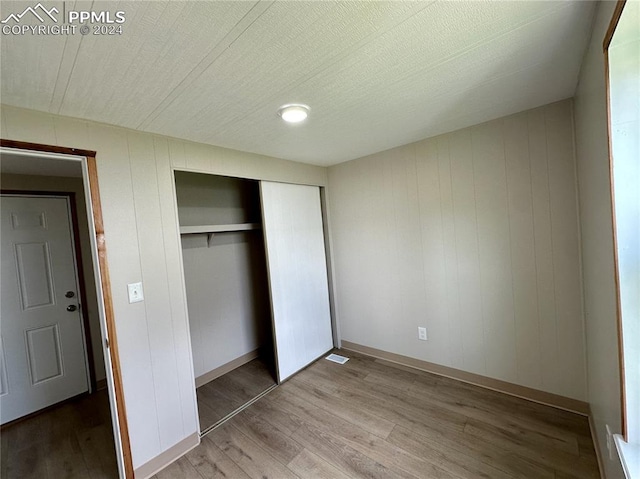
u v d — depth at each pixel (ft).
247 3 2.88
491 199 7.39
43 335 8.49
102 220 5.48
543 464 5.39
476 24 3.49
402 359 9.63
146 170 6.12
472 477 5.25
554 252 6.62
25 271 8.27
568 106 6.20
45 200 8.65
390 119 6.53
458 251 8.06
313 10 3.04
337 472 5.57
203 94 4.73
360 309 10.59
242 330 10.80
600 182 4.03
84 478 5.86
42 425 7.70
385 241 9.61
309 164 10.32
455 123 7.16
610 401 4.21
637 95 3.19
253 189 11.41
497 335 7.60
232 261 10.59
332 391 8.41
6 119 4.55
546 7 3.29
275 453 6.17
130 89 4.40
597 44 3.55
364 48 3.80
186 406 6.53
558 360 6.76
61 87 4.18
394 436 6.40
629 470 3.24
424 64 4.32
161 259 6.28
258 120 5.97
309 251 10.42
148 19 2.99
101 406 8.52
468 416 6.84
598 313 4.75
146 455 5.85
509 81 5.12
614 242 3.42
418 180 8.64
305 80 4.52
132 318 5.79
